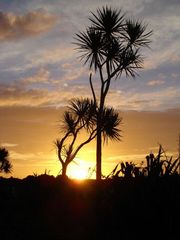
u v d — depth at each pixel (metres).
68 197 5.63
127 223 3.19
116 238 3.21
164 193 3.13
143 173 3.25
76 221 4.56
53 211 5.49
